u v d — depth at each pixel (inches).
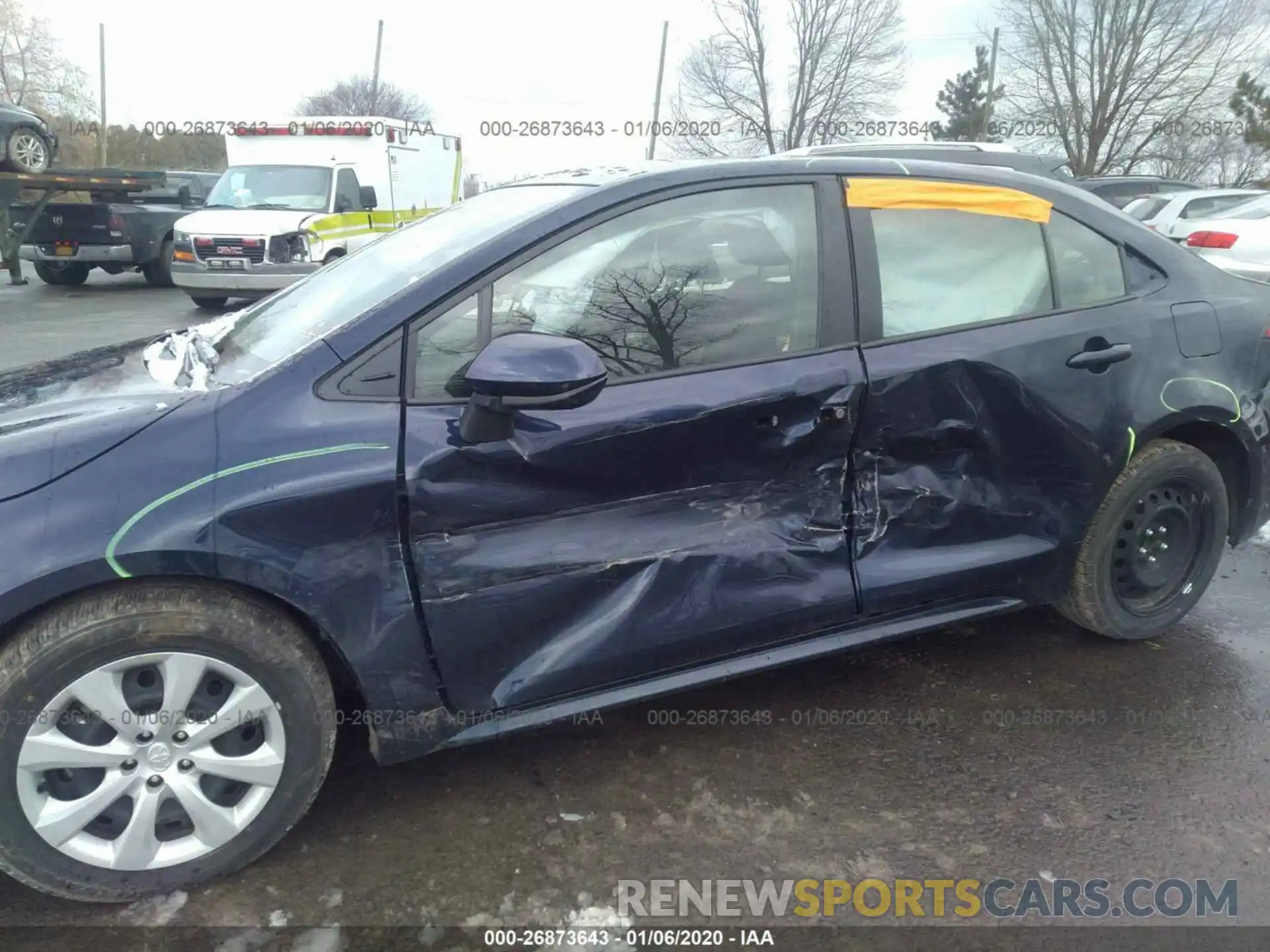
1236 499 135.0
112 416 80.3
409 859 90.3
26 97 1374.3
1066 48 1194.0
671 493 96.3
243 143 509.0
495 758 106.3
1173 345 120.4
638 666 97.6
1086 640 135.9
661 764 105.7
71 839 79.0
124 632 76.3
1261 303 129.5
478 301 90.5
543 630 92.7
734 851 92.2
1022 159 315.9
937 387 105.7
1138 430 117.9
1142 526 124.9
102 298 523.2
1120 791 101.8
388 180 518.6
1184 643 135.5
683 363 96.6
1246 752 109.1
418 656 88.0
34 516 74.3
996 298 112.3
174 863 82.7
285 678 82.4
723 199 101.4
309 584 81.9
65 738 77.8
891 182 109.1
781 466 100.6
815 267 103.2
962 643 134.6
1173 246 127.0
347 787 101.0
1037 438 113.0
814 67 1147.9
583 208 95.9
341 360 85.8
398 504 84.7
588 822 95.8
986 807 98.9
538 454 88.7
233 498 78.8
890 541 108.0
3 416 86.0
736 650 102.8
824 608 104.8
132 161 1518.2
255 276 444.1
